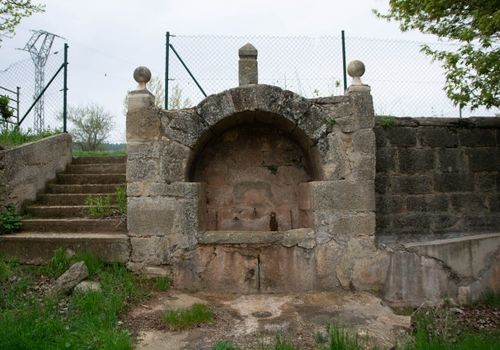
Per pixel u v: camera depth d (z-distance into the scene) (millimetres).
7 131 8672
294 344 3850
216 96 5633
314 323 4402
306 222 5992
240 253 5598
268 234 5586
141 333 4121
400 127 6457
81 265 5195
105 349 3596
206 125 5637
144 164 5613
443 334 4027
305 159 6438
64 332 3902
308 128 5625
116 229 6402
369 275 5527
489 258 5824
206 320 4406
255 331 4184
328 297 5266
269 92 5609
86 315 4270
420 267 5562
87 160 9016
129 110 5660
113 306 4484
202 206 5938
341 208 5578
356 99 5648
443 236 6438
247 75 5832
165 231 5562
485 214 6660
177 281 5531
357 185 5594
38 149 7613
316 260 5555
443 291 5578
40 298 4766
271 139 6430
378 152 6359
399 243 5777
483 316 5023
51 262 5555
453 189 6574
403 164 6430
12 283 5113
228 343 3771
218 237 5570
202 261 5574
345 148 5641
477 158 6711
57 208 6977
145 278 5500
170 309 4680
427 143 6531
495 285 5758
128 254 5594
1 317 4105
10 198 6867
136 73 5711
